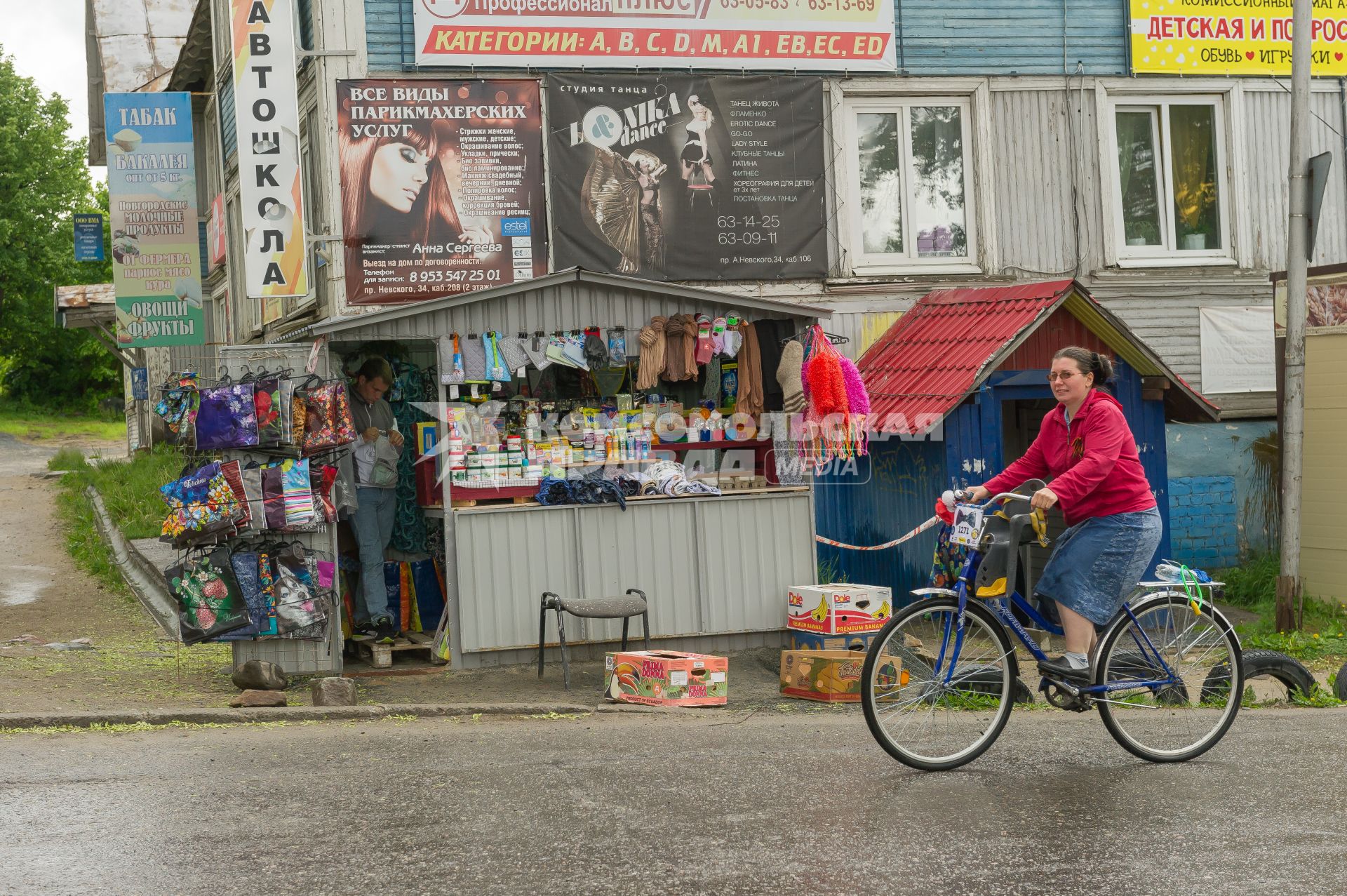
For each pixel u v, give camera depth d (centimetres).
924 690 601
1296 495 1122
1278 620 1125
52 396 5691
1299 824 499
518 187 1220
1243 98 1436
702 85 1269
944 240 1366
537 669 954
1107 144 1399
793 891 423
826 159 1312
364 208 1189
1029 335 1168
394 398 1041
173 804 535
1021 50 1372
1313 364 1240
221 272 2217
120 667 920
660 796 547
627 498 988
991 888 425
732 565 1015
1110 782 571
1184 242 1441
